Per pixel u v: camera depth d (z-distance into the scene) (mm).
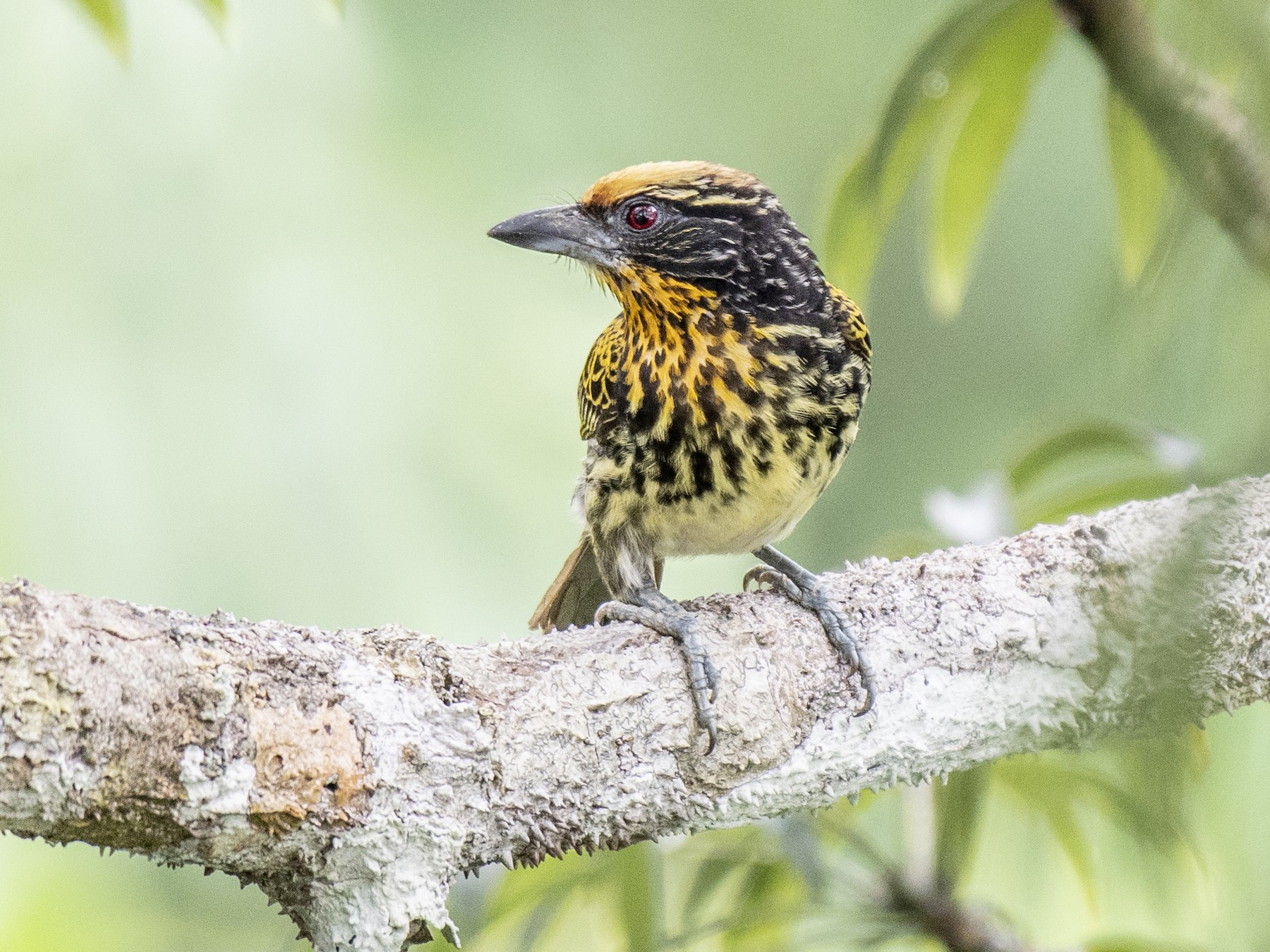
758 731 5883
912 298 10562
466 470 9648
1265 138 3654
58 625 4613
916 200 10656
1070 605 6242
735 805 5906
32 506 8891
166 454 9188
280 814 4930
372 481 9406
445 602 9305
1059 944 8750
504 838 5438
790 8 11078
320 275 9719
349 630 5410
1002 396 10141
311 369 9484
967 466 10086
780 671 6031
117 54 7324
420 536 9398
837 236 7727
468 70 10422
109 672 4652
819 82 11055
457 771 5289
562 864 7512
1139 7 5176
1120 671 6191
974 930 7730
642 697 5719
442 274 9977
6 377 9117
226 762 4824
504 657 5660
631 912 7395
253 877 5199
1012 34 7074
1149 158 6699
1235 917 5996
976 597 6277
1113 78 5258
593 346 8453
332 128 10094
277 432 9258
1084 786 7941
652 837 5820
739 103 11031
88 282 9414
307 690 5074
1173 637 3539
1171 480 7879
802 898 8266
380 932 5148
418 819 5180
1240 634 5879
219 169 9859
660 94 10875
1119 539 6309
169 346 9367
